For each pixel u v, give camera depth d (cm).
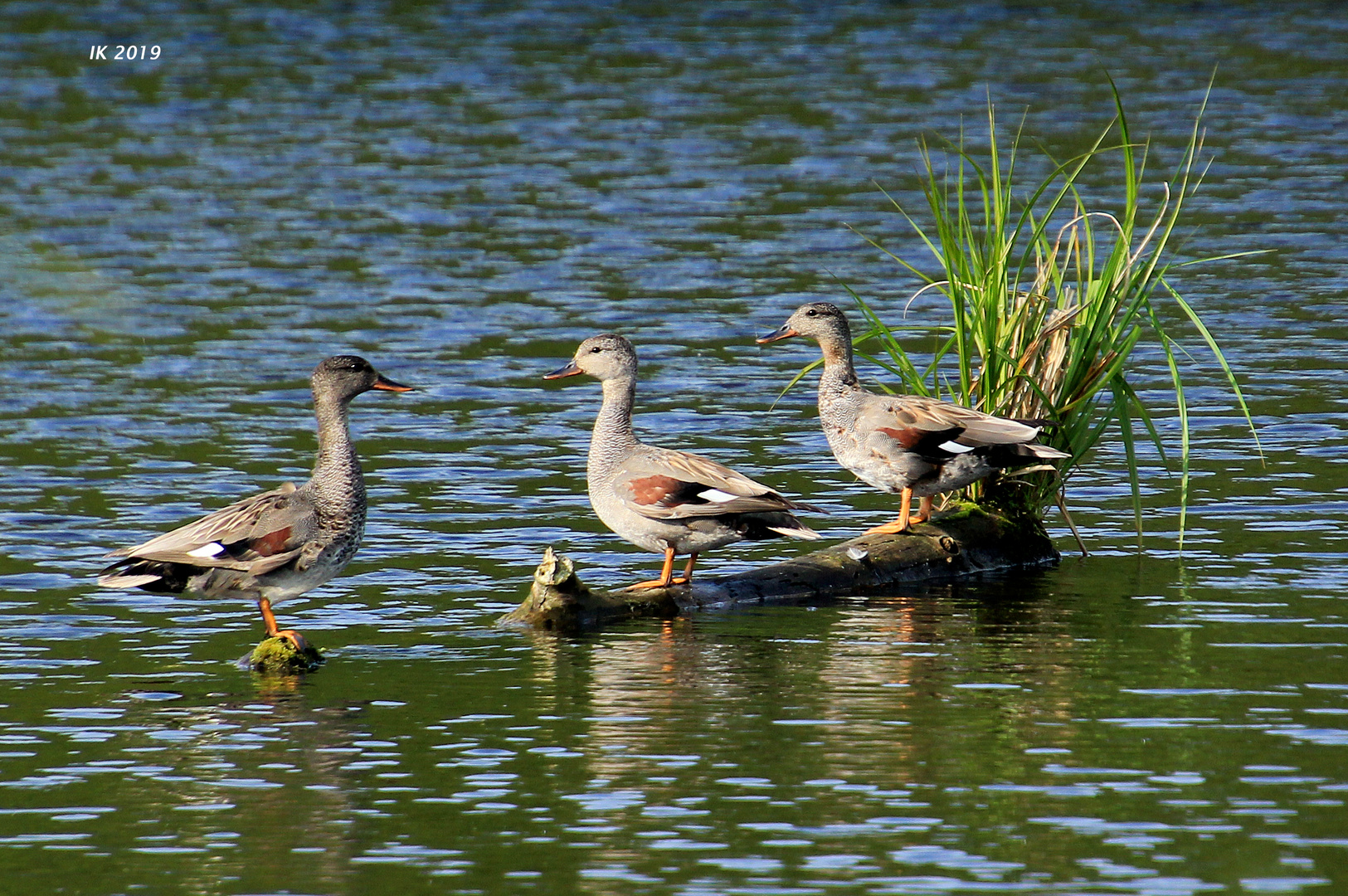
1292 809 973
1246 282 2767
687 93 4569
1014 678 1212
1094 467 1877
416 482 1831
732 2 5894
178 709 1173
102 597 1449
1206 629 1322
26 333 2556
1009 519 1571
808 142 3978
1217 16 5516
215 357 2409
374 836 960
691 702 1173
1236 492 1755
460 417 2108
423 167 3822
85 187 3566
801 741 1091
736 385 2248
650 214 3362
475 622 1384
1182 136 3941
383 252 3078
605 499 1442
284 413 2119
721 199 3478
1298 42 5072
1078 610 1393
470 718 1145
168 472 1850
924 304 2667
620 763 1059
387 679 1234
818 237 3145
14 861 931
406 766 1062
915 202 3406
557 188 3606
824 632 1345
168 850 945
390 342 2494
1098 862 913
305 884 905
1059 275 1642
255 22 5544
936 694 1180
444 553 1590
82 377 2302
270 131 4175
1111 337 1595
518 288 2822
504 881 905
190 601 1447
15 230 3175
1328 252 2950
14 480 1808
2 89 4556
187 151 3953
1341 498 1722
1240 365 2283
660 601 1408
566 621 1366
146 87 4641
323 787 1030
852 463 1533
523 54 5119
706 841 947
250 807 1003
